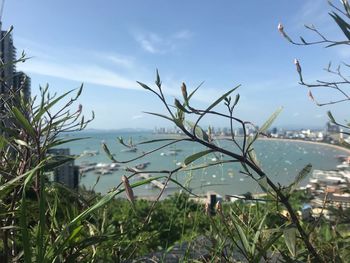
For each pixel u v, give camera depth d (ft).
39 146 0.87
